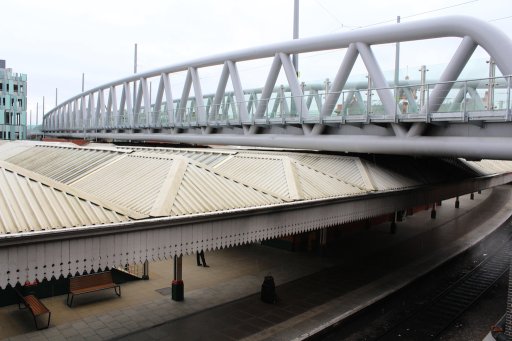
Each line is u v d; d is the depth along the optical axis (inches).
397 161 812.6
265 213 437.1
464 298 607.8
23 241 273.6
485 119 513.0
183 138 1050.1
